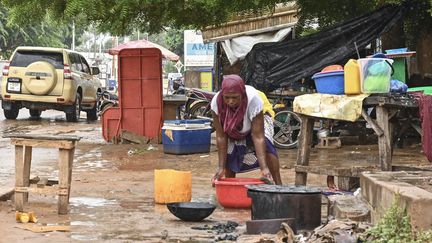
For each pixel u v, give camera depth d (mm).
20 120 20656
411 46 14391
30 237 5367
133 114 14188
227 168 7297
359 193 6418
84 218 6176
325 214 6410
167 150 12383
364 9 14820
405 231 4469
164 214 6438
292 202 5492
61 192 6297
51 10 12625
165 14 13156
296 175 7715
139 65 14109
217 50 20422
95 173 9539
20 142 6266
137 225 5898
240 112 6816
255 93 6859
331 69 7559
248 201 6648
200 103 16156
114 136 14195
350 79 7176
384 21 13242
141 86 14148
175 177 6965
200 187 8320
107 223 5973
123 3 11836
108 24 13180
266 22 18094
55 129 17625
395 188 4914
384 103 7027
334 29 13219
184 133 12219
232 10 12688
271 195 5523
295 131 13531
